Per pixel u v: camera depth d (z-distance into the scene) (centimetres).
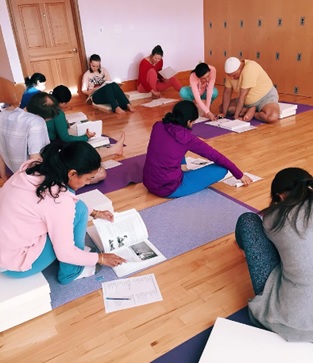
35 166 145
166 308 157
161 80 577
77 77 575
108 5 555
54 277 180
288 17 494
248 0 544
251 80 383
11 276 157
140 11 583
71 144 143
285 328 127
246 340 128
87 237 206
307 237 117
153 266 183
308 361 119
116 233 193
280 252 127
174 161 235
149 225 218
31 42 530
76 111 523
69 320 154
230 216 221
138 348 139
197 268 180
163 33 616
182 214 228
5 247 148
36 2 516
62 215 145
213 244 197
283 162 293
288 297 124
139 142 372
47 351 141
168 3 602
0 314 147
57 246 151
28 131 217
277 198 129
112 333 146
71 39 555
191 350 136
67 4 537
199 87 429
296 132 360
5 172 279
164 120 238
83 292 169
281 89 539
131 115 479
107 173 300
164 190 244
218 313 152
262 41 545
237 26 579
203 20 643
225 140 354
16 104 552
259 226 143
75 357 137
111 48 580
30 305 152
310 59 484
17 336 148
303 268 119
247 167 289
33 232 147
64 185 144
